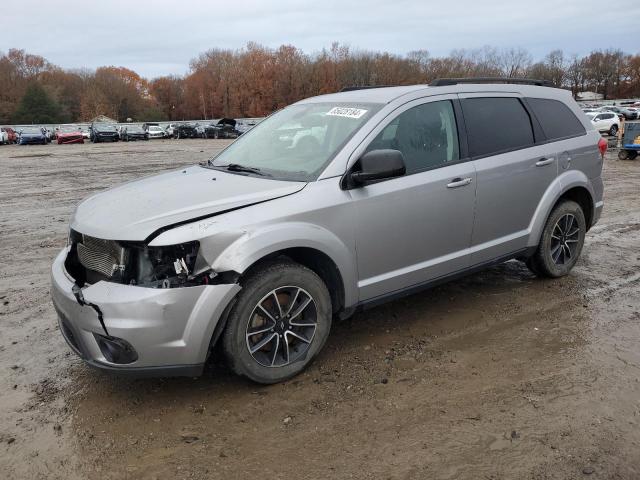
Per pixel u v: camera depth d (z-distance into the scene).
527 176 4.60
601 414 3.08
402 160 3.47
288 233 3.26
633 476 2.60
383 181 3.73
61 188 13.30
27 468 2.75
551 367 3.62
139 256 3.06
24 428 3.07
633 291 4.96
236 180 3.67
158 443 2.92
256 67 105.81
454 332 4.17
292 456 2.79
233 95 108.31
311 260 3.62
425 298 4.86
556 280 5.26
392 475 2.63
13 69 116.19
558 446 2.82
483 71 106.62
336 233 3.50
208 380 3.53
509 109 4.66
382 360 3.75
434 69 104.62
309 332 3.55
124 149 31.91
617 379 3.45
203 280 3.08
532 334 4.11
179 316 3.00
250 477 2.64
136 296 2.94
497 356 3.78
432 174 3.97
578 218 5.20
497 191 4.38
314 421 3.08
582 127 5.26
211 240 3.05
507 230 4.58
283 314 3.41
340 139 3.78
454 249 4.21
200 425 3.06
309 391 3.38
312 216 3.39
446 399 3.27
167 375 3.08
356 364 3.70
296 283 3.39
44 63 125.19
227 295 3.09
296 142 4.05
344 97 4.35
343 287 3.61
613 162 16.86
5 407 3.28
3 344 4.13
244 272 3.17
